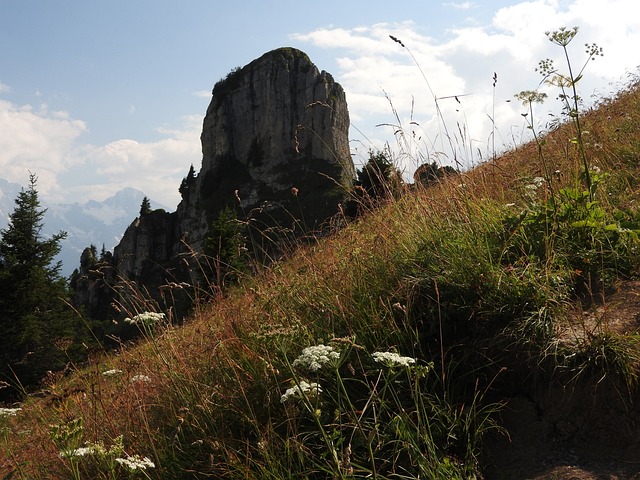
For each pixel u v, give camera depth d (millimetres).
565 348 3457
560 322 3686
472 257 4207
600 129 7875
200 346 4559
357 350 3725
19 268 37500
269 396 3555
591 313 3797
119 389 4680
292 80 105375
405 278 4188
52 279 39281
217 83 115250
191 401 3941
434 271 4164
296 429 3375
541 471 3107
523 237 4402
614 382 3295
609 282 4078
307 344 3902
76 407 4930
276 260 5867
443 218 4887
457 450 3281
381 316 4039
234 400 3820
